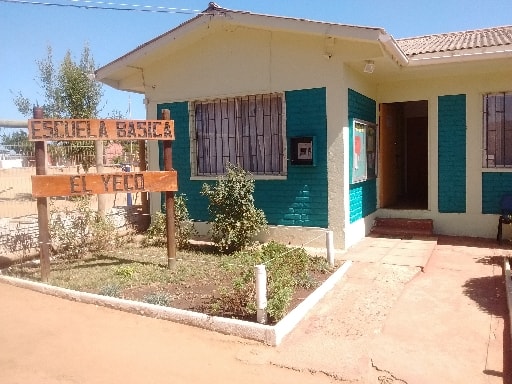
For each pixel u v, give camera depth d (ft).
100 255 25.20
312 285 18.22
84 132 20.08
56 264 23.27
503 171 27.04
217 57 27.81
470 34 34.99
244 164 28.02
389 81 29.84
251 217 24.22
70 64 54.49
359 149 26.73
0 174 31.96
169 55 29.43
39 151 19.74
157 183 21.63
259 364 12.35
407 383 11.23
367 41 22.30
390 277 19.66
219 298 17.20
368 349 13.07
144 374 11.85
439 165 28.73
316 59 24.67
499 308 16.03
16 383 11.46
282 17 23.68
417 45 31.68
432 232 28.53
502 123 27.07
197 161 29.66
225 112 28.45
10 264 23.54
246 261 18.51
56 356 12.93
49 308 16.96
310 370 11.96
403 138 38.42
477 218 27.86
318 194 25.22
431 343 13.43
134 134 21.12
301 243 25.71
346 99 24.36
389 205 32.45
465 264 21.85
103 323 15.39
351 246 25.35
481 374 11.64
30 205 31.60
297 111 25.54
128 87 31.60
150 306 15.92
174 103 29.68
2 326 15.20
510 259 21.74
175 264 22.09
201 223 29.30
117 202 42.78
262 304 14.35
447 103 28.27
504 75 26.58
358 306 16.44
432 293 17.79
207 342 13.76
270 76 26.16
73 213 26.35
